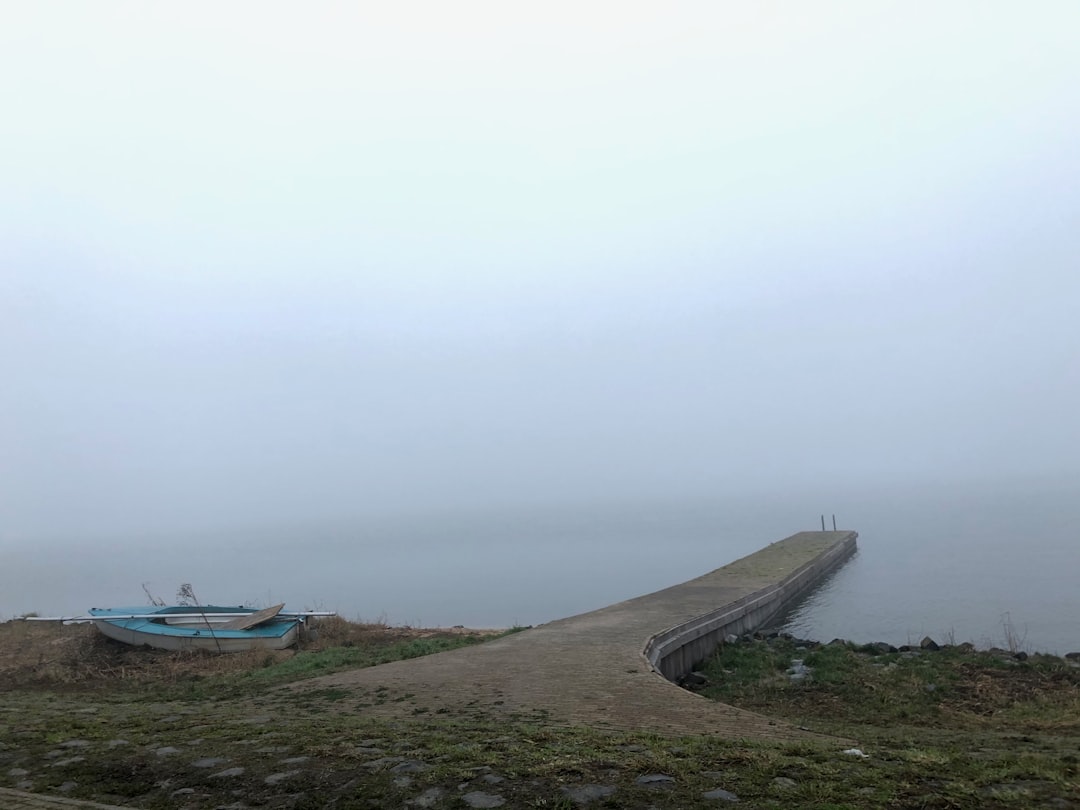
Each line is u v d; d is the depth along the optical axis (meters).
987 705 11.80
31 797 5.42
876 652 16.81
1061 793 5.15
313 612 24.81
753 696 13.16
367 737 7.08
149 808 5.31
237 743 6.90
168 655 19.25
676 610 18.91
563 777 5.63
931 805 4.93
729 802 5.05
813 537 45.81
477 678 11.44
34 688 15.62
